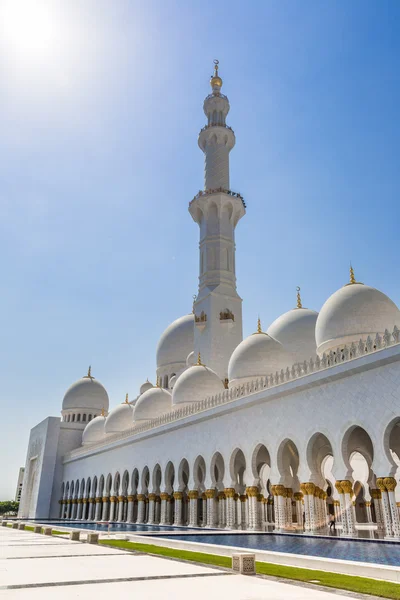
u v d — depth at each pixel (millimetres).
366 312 36750
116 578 12719
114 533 31266
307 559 16047
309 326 49844
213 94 69500
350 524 27516
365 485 48250
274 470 34188
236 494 38906
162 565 15570
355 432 37750
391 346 26562
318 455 39250
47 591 10734
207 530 35625
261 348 45188
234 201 62906
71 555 18906
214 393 50625
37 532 37312
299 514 37062
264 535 30797
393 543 24250
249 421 37594
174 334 72688
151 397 60719
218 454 41375
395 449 38094
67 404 92000
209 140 67062
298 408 33188
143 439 54469
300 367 33531
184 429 46375
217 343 57031
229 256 61938
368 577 13547
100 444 66625
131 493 55656
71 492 78812
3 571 14070
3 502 146500
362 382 28688
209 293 58656
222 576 13203
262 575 13508
